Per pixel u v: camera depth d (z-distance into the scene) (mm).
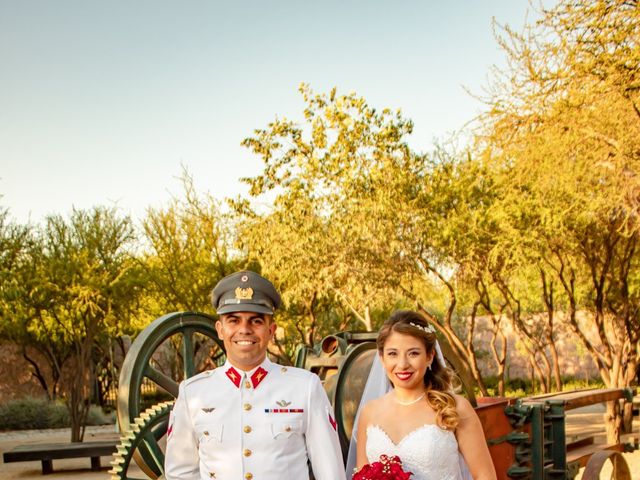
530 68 8172
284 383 2924
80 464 14555
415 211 14531
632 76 7715
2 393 23750
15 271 18516
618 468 6027
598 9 7430
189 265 16859
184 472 2963
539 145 8859
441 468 3387
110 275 18031
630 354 14094
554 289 18781
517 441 5465
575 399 6422
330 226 14812
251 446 2814
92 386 24469
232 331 2904
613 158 8695
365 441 3682
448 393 3494
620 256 14438
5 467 14297
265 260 15289
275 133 15008
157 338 4566
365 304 14812
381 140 14539
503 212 12500
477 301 17906
